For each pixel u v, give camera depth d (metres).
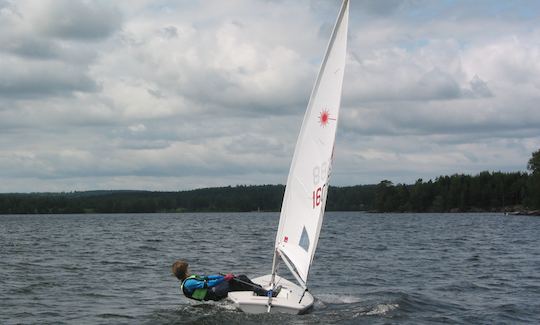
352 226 65.62
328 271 20.23
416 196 155.62
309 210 11.67
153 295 14.85
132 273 19.44
